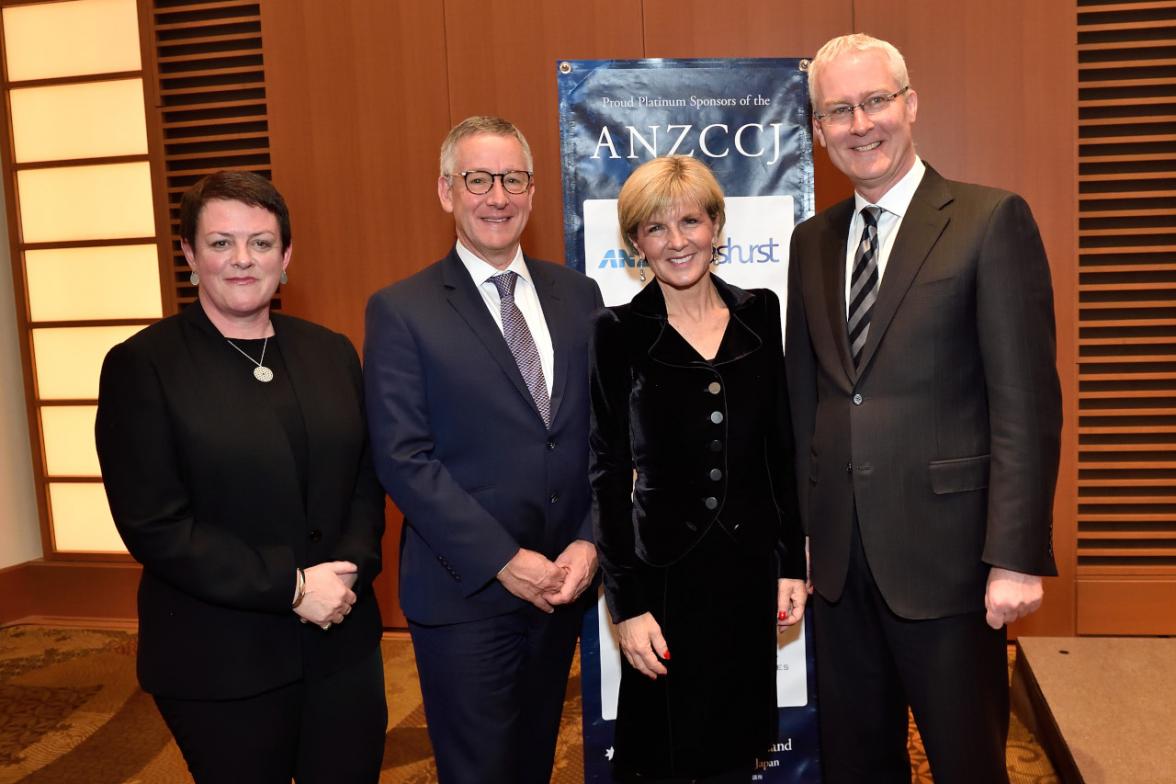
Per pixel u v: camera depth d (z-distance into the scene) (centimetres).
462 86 349
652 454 178
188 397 147
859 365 167
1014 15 324
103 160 389
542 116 345
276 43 359
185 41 374
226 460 148
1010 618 153
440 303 181
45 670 354
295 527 154
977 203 159
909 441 161
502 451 178
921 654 163
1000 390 153
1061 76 324
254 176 155
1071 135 325
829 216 184
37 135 398
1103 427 338
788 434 184
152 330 152
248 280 150
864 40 167
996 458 153
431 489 170
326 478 160
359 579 158
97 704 323
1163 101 323
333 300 366
